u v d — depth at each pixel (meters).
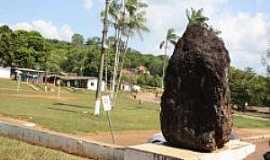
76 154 12.87
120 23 48.38
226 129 9.62
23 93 58.00
